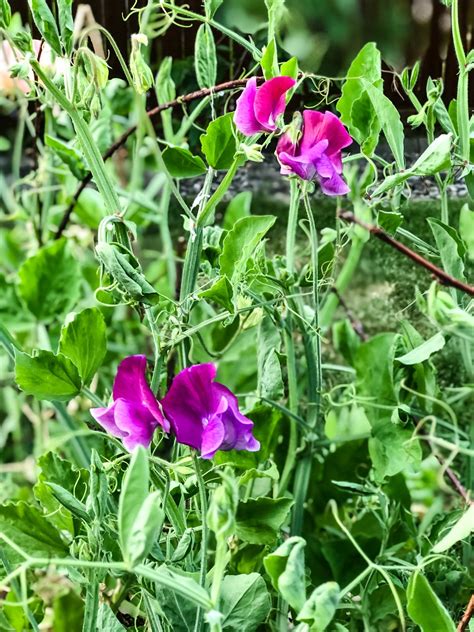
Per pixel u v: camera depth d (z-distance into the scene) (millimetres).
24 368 289
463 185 421
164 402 263
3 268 627
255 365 480
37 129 481
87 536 295
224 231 371
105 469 304
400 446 367
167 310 333
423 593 271
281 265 372
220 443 257
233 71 419
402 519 381
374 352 379
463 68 322
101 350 308
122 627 294
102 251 272
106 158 423
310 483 421
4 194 610
